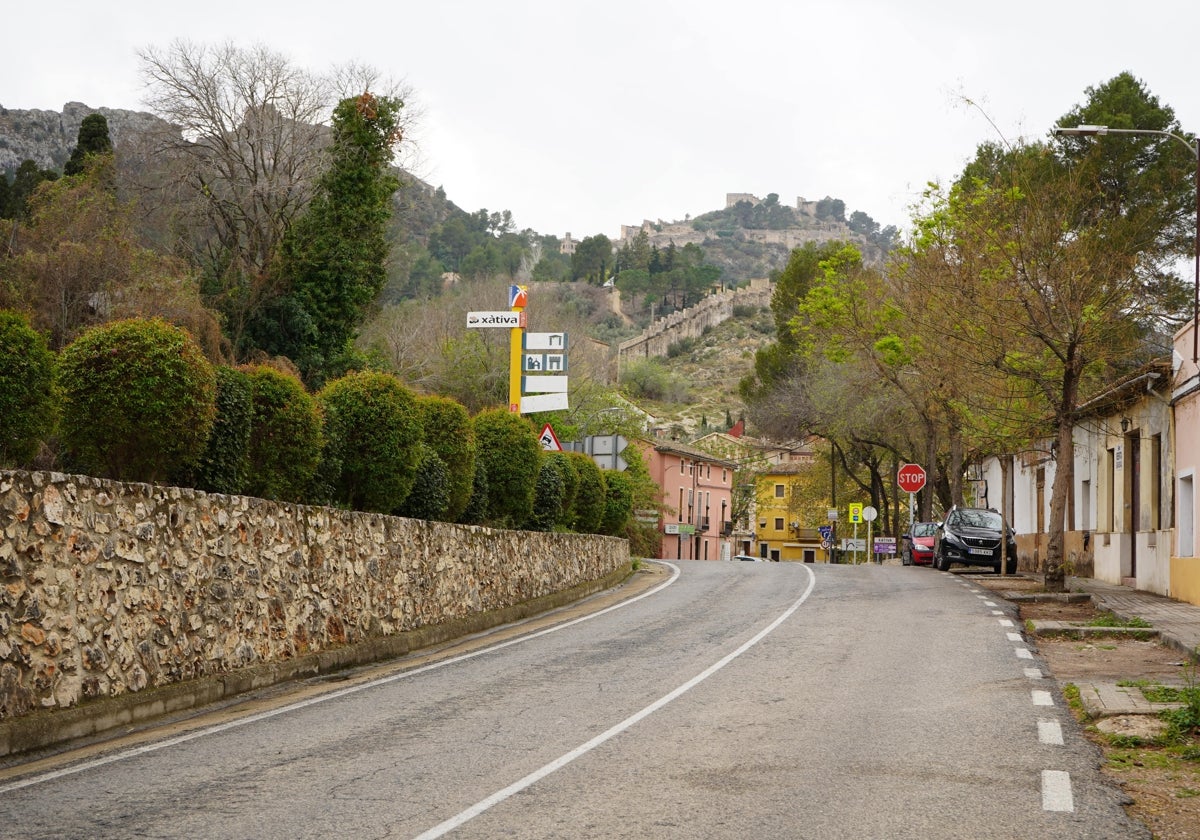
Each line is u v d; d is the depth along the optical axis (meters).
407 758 8.78
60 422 12.25
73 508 10.45
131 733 10.38
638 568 37.38
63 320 30.33
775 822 6.76
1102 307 24.47
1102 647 15.99
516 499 24.92
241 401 14.09
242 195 40.19
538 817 6.88
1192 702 10.05
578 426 51.25
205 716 11.32
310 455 15.66
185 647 12.12
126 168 40.50
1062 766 8.36
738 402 169.12
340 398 18.03
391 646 16.42
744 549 121.81
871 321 36.88
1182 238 37.03
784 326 66.81
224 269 40.16
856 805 7.18
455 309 58.44
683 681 12.91
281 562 14.25
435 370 50.94
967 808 7.11
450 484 21.28
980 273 24.92
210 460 13.55
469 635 19.31
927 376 32.69
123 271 32.31
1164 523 25.39
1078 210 26.44
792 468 119.56
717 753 8.86
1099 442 32.28
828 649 15.67
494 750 9.06
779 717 10.48
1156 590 25.83
